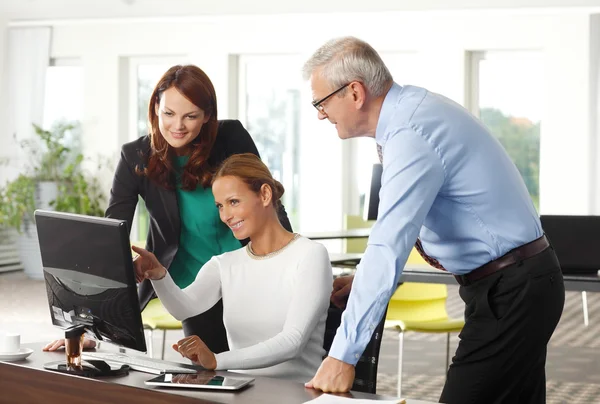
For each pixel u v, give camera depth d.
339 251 10.14
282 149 10.31
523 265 2.74
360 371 2.89
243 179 2.81
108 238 2.39
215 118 3.33
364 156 10.09
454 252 2.81
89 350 2.84
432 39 9.56
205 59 10.34
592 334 7.47
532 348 2.79
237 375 2.46
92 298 2.51
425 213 2.53
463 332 2.86
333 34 9.88
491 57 9.59
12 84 10.86
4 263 10.86
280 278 2.81
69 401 2.41
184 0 10.24
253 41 10.16
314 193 10.16
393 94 2.61
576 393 5.47
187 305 2.90
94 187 10.67
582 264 4.87
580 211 9.24
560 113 9.24
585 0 9.03
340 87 2.58
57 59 10.94
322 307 2.76
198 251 3.50
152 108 3.31
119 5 10.45
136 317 2.44
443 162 2.60
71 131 10.90
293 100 10.24
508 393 2.82
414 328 4.81
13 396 2.54
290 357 2.66
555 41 9.21
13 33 10.85
